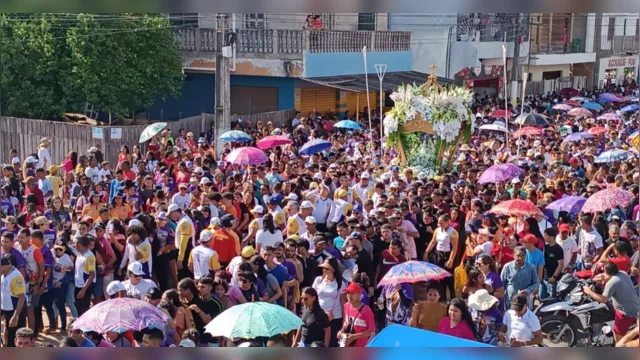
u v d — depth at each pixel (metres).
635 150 18.56
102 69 23.48
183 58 27.72
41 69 23.03
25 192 13.64
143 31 24.09
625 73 50.34
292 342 8.02
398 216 10.94
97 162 16.50
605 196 11.58
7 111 23.03
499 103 33.72
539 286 10.02
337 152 19.44
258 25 27.67
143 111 28.44
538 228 11.14
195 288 7.84
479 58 36.03
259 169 14.42
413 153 18.94
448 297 10.74
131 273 8.61
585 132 23.89
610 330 9.58
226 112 18.81
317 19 28.00
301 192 13.08
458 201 12.88
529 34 37.53
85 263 9.59
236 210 12.02
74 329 7.04
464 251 11.13
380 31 31.19
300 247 9.43
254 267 8.76
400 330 5.18
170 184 14.60
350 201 13.23
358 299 7.77
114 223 10.34
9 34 22.69
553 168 16.69
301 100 28.33
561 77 44.97
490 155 19.98
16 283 8.67
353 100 31.36
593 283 9.80
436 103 18.73
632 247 10.48
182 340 6.92
